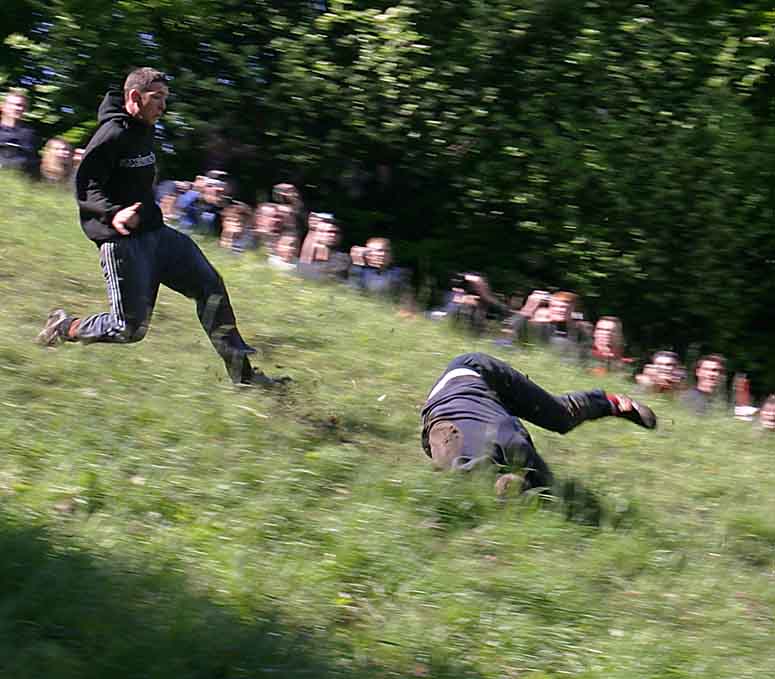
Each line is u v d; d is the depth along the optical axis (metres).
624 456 17.06
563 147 29.34
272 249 25.80
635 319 30.92
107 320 15.50
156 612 9.72
